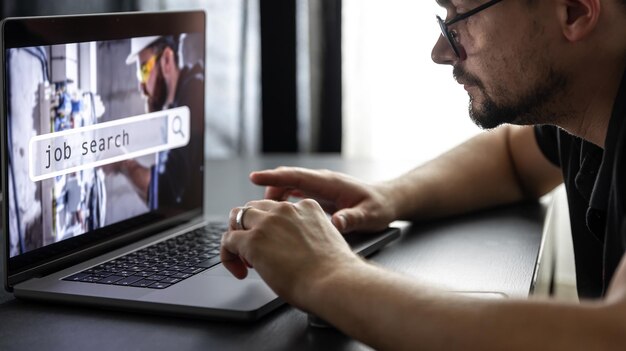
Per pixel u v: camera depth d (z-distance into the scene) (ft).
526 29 3.45
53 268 3.57
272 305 3.16
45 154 3.50
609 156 3.36
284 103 9.71
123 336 2.94
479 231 4.44
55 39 3.51
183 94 4.42
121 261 3.72
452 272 3.67
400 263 3.83
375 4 9.25
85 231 3.75
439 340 2.48
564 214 8.96
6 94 3.26
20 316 3.16
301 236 3.09
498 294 3.29
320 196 4.42
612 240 3.25
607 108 3.50
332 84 9.44
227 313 3.05
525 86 3.54
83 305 3.25
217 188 5.57
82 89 3.69
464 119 9.32
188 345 2.84
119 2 9.38
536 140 5.00
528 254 3.96
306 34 9.45
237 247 3.17
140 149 4.10
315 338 2.91
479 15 3.56
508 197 5.06
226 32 9.69
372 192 4.40
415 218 4.62
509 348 2.36
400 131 9.46
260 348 2.82
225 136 9.93
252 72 9.73
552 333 2.34
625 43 3.36
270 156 6.79
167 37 4.25
